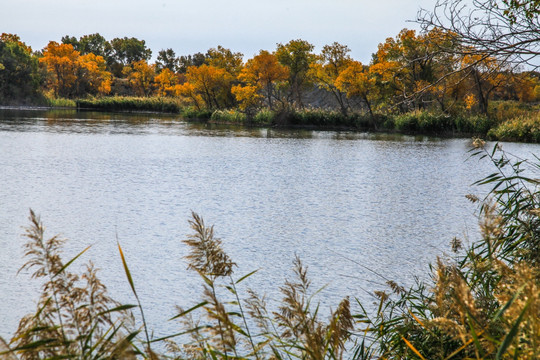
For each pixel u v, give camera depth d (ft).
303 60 250.57
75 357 5.92
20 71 306.76
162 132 161.79
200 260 6.96
